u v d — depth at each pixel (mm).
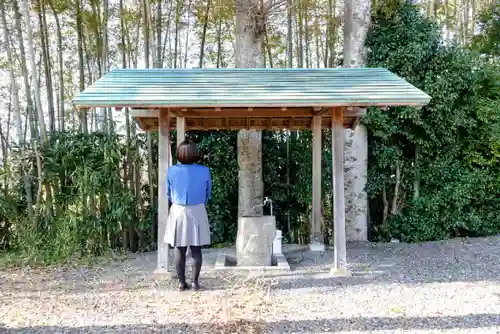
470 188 7285
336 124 4715
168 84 4664
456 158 7484
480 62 7441
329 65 9016
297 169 8000
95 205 6789
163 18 8375
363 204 7254
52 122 7668
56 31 8305
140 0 7727
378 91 4453
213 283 4523
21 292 4395
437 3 10250
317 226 6410
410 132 7172
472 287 4234
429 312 3492
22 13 7445
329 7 8727
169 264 5465
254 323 3275
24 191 6867
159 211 4766
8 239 6859
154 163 7645
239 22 6980
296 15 8797
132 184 7434
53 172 6684
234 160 7660
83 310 3717
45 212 6559
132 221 7277
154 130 6270
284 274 4867
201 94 4406
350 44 7305
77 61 8688
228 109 5441
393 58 6957
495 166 7512
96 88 4441
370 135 7465
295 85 4672
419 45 6789
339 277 4703
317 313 3502
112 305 3846
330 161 7613
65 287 4570
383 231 7434
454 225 7363
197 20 8695
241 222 5242
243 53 6977
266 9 6945
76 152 6797
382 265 5301
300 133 7949
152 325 3281
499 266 5109
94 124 8750
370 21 7359
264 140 7988
